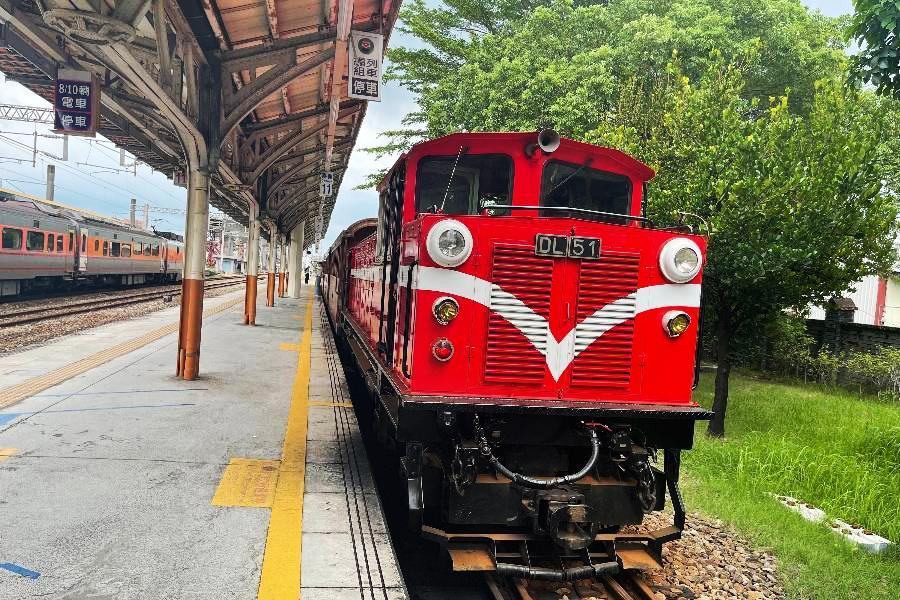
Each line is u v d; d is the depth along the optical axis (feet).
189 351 28.66
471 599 14.46
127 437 19.65
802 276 30.19
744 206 28.94
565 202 18.21
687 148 31.81
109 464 17.13
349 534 13.76
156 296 86.12
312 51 29.19
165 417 22.20
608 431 15.02
